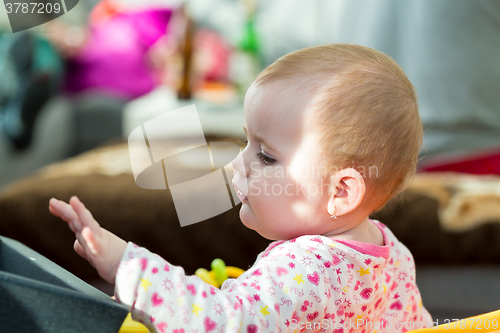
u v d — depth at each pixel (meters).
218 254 1.24
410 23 1.83
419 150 0.66
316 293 0.52
